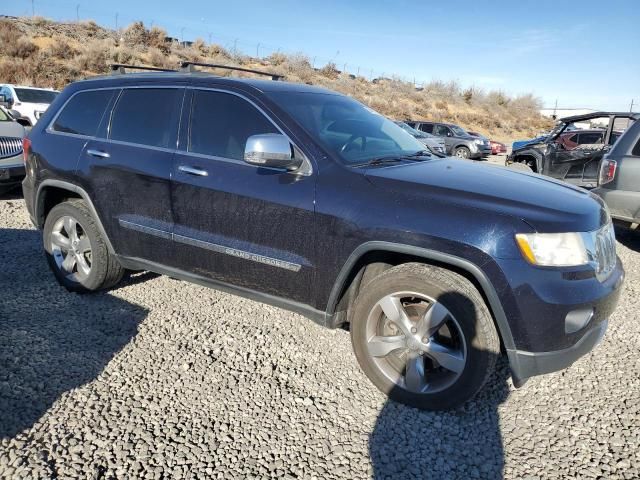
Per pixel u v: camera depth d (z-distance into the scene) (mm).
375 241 2750
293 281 3100
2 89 15867
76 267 4305
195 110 3531
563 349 2578
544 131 47562
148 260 3799
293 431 2674
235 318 3953
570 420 2822
